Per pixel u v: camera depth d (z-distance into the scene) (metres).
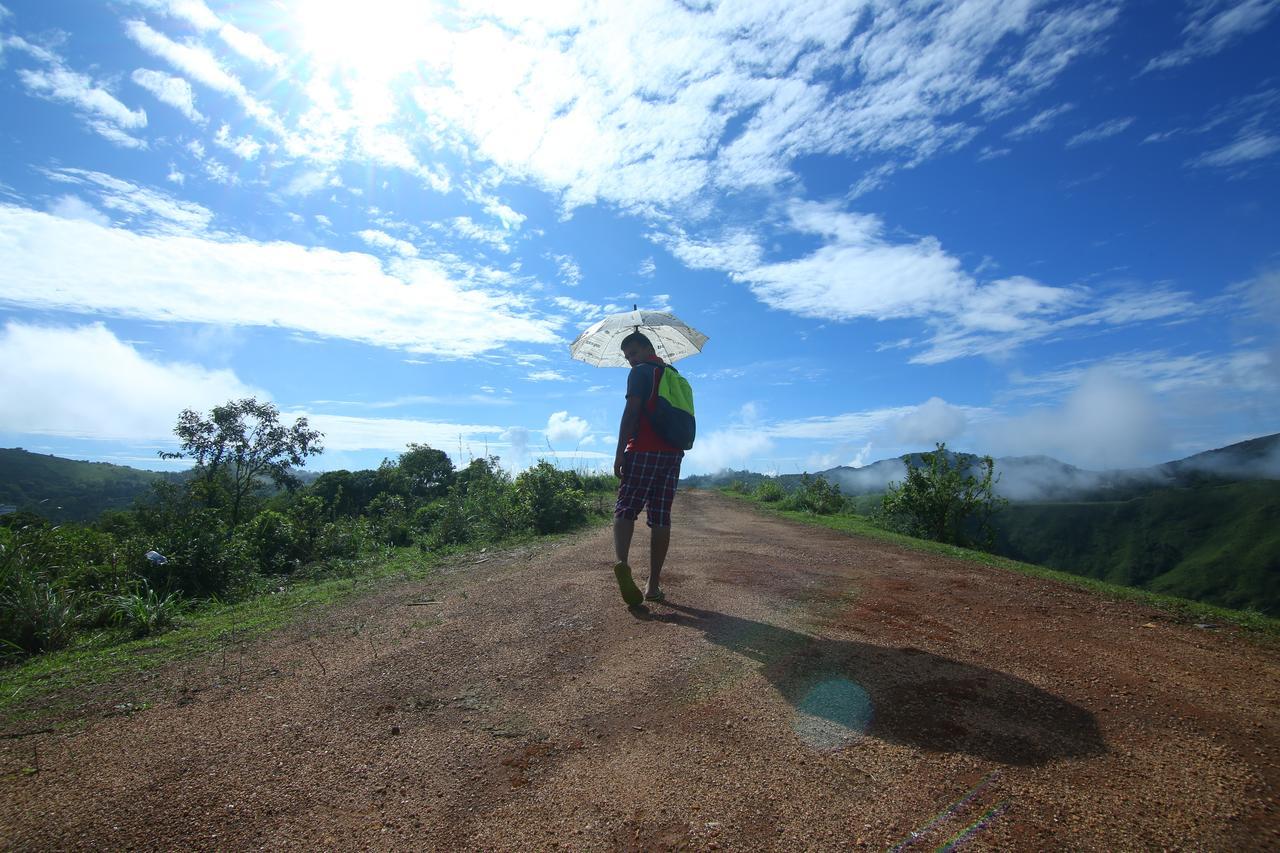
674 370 4.23
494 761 2.23
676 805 1.92
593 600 4.42
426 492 22.12
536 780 2.10
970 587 5.12
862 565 6.18
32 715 2.83
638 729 2.42
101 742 2.46
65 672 3.60
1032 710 2.54
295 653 3.57
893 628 3.68
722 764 2.15
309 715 2.65
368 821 1.89
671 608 4.13
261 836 1.82
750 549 7.18
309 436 28.45
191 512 8.98
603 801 1.96
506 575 5.76
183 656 3.76
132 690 3.12
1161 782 2.00
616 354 5.21
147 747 2.40
